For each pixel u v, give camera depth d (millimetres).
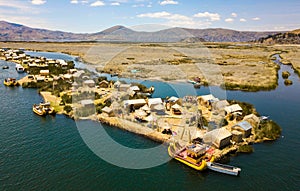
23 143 41750
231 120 51125
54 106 60750
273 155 38906
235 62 137375
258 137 44125
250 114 51656
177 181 32094
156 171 33562
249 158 37969
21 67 110625
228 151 38844
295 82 94875
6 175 32844
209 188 31250
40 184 31156
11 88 81062
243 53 190500
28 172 33500
